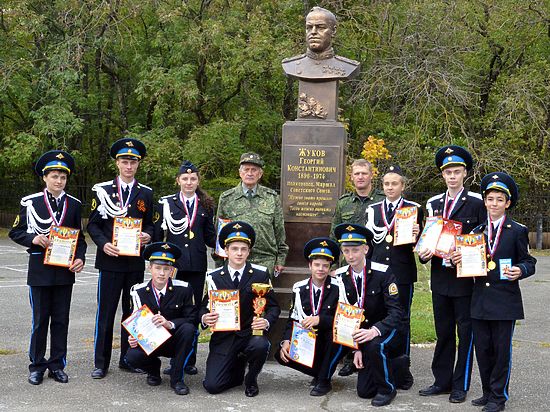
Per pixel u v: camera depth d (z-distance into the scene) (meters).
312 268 6.31
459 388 6.13
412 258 6.80
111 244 6.64
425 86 20.50
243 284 6.38
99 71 26.31
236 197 7.29
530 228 24.55
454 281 6.13
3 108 26.75
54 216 6.57
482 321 5.90
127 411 5.66
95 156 29.34
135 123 26.36
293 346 6.28
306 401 6.02
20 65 23.59
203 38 22.28
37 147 23.09
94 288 12.90
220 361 6.27
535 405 5.99
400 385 6.46
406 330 6.35
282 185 7.59
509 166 21.61
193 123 24.48
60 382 6.50
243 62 21.92
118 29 22.94
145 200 7.00
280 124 24.62
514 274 5.68
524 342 8.55
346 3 22.66
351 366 6.98
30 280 6.50
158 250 6.41
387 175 6.79
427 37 21.50
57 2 23.59
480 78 25.17
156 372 6.46
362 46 22.27
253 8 23.55
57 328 6.61
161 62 23.67
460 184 6.37
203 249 7.09
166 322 6.25
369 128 24.19
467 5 23.38
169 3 23.27
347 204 7.26
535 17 24.27
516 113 22.34
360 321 6.02
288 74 7.64
